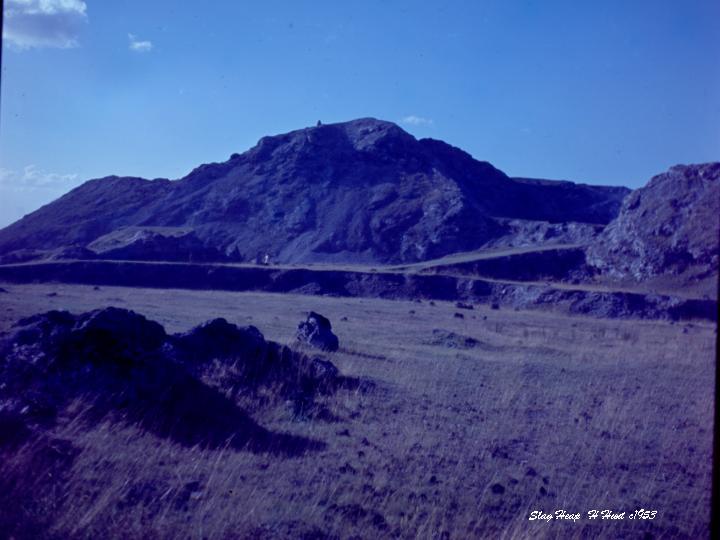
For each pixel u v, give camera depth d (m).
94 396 11.15
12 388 10.97
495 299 70.56
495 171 169.25
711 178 84.81
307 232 119.19
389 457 10.74
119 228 120.12
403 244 112.94
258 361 15.52
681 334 42.12
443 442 11.95
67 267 66.69
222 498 8.28
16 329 12.93
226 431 11.22
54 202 142.62
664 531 8.71
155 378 11.94
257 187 133.50
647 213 86.00
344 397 14.74
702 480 11.04
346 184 132.75
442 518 8.30
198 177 141.75
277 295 63.59
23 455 8.50
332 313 43.34
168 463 9.35
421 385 17.06
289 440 11.19
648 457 12.12
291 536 7.38
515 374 20.33
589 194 181.00
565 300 64.56
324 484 9.17
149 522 7.31
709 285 71.94
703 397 18.34
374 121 155.62
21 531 6.80
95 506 7.45
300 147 142.88
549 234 108.12
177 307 39.88
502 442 12.34
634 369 23.44
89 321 12.50
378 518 8.17
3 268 64.19
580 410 15.71
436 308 57.53
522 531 8.09
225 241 118.31
